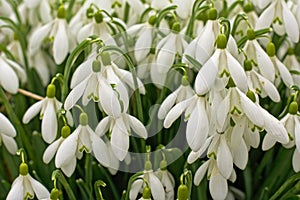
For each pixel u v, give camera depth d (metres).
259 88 0.44
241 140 0.42
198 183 0.43
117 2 0.51
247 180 0.48
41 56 0.55
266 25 0.47
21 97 0.53
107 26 0.48
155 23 0.47
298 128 0.43
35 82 0.55
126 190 0.46
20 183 0.42
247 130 0.42
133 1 0.50
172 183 0.45
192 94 0.43
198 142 0.41
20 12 0.58
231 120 0.42
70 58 0.44
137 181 0.43
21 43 0.53
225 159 0.42
